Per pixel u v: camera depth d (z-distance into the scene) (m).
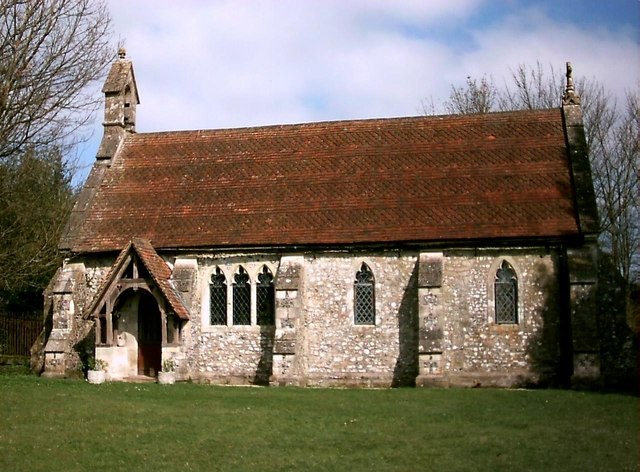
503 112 34.66
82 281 33.66
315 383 30.81
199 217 33.25
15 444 17.81
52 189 43.44
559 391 27.30
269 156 35.09
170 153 36.31
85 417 21.27
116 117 37.00
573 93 33.75
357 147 34.53
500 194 31.38
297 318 30.72
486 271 30.19
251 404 24.02
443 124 34.69
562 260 29.81
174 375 31.14
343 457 16.41
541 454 16.25
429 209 31.38
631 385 28.89
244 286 32.16
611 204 46.78
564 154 32.38
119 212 34.19
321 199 32.72
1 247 38.09
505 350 29.73
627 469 14.89
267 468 15.59
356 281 31.17
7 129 29.20
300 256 31.45
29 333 40.00
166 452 17.06
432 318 29.55
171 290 31.89
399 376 30.39
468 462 15.74
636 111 46.03
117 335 32.69
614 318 29.38
